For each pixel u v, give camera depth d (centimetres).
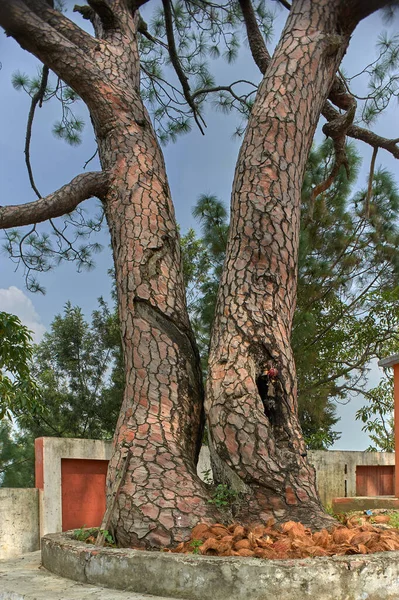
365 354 1515
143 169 612
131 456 484
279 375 502
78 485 723
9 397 829
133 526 443
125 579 379
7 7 607
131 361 540
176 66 948
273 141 580
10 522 646
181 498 454
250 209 559
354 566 350
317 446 1487
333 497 995
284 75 603
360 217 1369
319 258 1381
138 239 577
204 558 360
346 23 650
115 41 714
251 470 461
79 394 1750
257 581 343
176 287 571
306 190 1285
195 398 536
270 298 532
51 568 450
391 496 1033
